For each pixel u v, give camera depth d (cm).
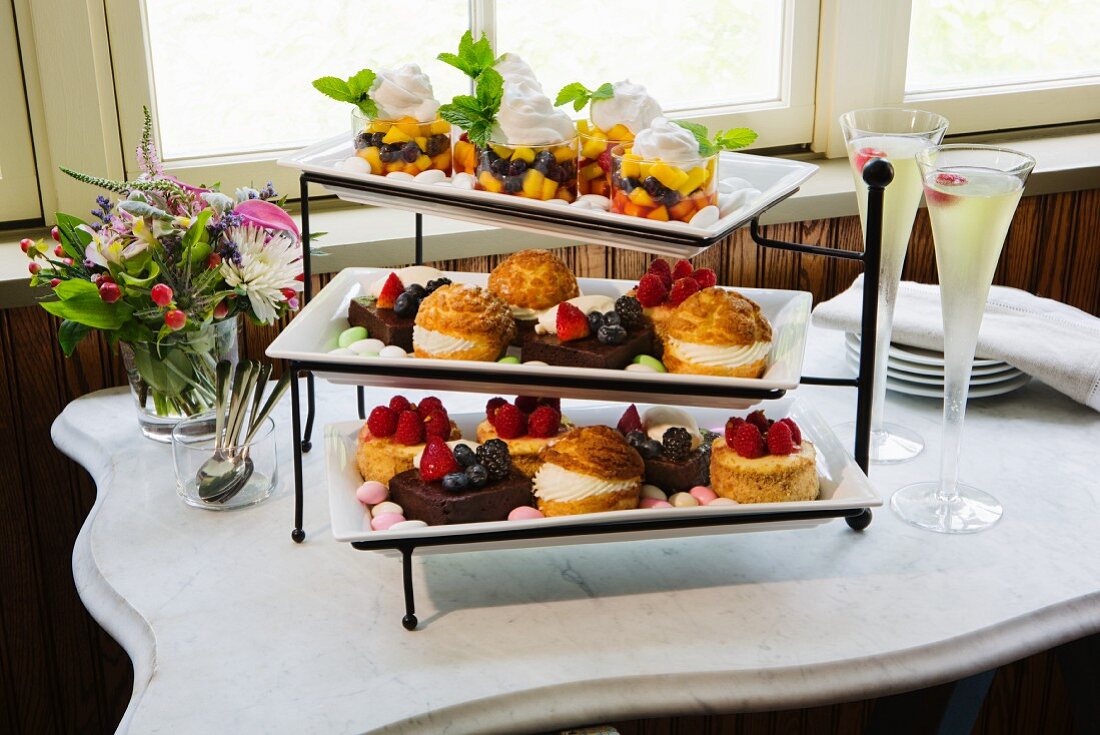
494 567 118
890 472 135
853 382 121
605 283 137
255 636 108
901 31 190
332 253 159
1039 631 109
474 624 109
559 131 122
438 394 156
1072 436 143
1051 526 124
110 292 127
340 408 152
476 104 120
